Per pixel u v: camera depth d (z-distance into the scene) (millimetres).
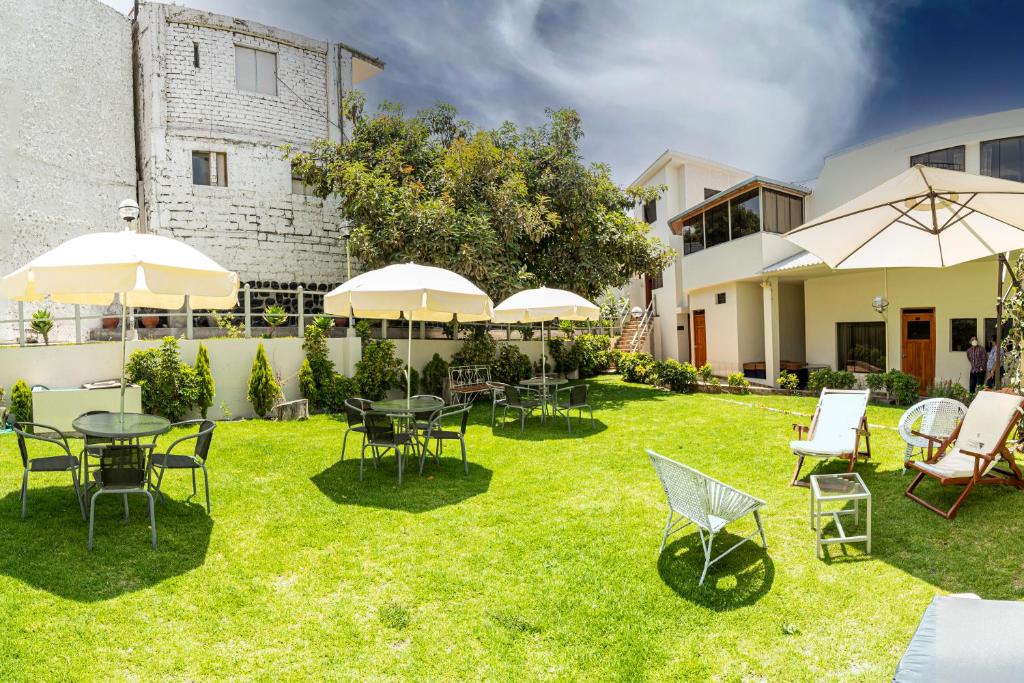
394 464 8125
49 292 4953
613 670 3447
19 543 4871
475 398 14406
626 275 17844
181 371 10602
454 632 3842
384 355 13258
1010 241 6391
